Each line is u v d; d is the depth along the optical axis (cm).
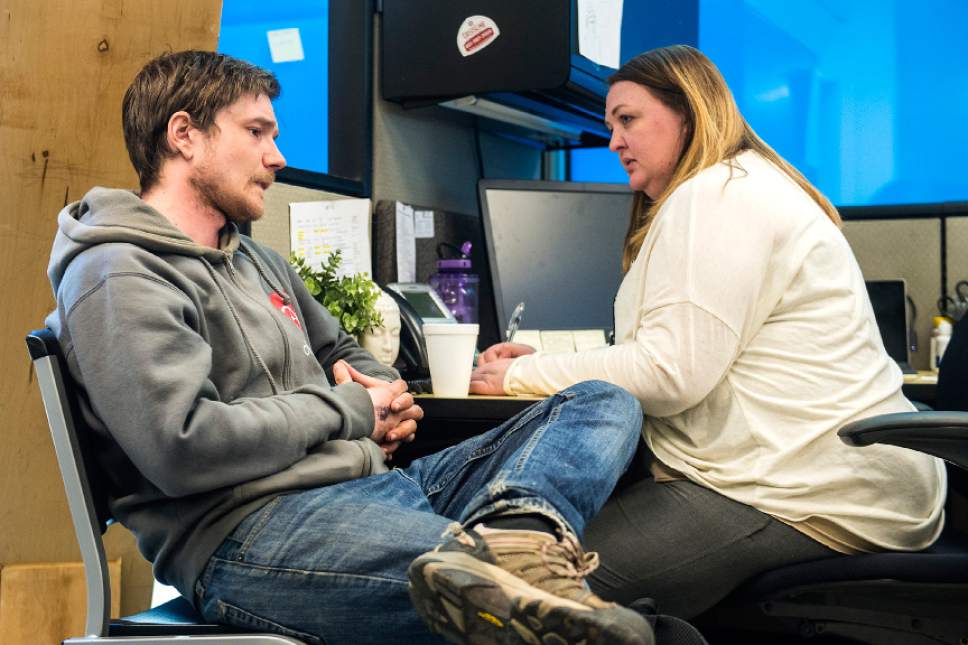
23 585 169
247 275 138
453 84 208
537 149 273
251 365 127
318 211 196
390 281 210
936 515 134
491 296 218
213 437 109
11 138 160
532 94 209
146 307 111
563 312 227
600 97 216
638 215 170
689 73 153
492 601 92
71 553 174
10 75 159
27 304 166
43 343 107
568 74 200
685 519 133
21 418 169
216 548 113
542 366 149
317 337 157
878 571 123
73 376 112
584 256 232
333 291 171
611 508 139
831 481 129
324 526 111
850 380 134
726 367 134
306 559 109
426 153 230
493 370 155
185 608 122
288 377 133
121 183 168
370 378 144
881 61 292
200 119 131
